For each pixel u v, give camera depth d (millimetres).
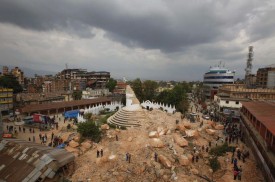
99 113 73188
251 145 38188
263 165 29219
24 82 149625
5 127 54531
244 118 47531
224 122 60219
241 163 33438
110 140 41125
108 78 154500
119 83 154750
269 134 28672
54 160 27891
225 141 42906
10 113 70125
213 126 52500
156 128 45812
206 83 138875
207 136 45094
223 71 127875
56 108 73188
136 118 52750
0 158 29844
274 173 25203
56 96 95688
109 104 86188
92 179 28359
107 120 56812
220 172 31672
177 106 79312
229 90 79938
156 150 35094
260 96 77312
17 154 29719
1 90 68062
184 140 39000
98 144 39625
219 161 34250
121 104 84938
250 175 30281
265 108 43719
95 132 42000
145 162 31484
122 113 56531
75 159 34094
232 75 124688
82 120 58188
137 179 28375
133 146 36969
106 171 29938
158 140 37031
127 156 32219
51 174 26922
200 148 38938
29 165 27203
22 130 51969
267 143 29047
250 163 33500
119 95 115500
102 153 35031
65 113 65688
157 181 28391
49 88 126938
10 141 33312
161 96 89688
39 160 27578
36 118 54250
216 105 74938
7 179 25922
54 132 49875
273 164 25078
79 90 121500
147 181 27984
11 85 90500
